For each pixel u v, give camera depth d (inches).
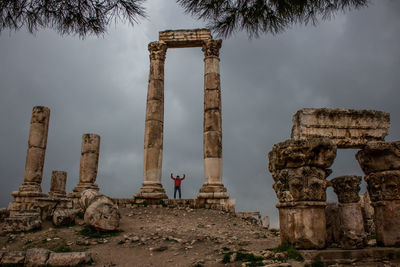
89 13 228.8
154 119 749.9
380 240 310.8
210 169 716.0
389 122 340.2
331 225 327.9
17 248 383.9
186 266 295.7
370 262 265.9
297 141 293.9
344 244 285.7
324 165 297.3
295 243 279.0
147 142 742.5
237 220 609.3
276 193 306.8
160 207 666.2
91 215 436.8
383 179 315.0
